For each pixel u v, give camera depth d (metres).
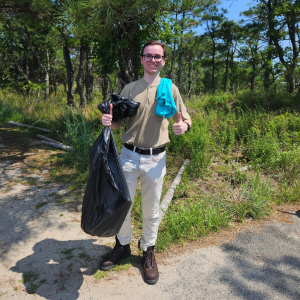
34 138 7.69
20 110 12.05
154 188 2.22
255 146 5.35
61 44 12.65
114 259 2.48
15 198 3.82
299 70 13.10
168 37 7.32
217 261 2.60
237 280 2.35
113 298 2.13
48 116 10.87
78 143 5.48
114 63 7.26
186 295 2.17
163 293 2.19
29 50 23.12
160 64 2.12
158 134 2.16
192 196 3.87
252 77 19.17
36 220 3.25
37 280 2.29
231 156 5.49
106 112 2.06
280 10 12.45
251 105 9.66
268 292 2.21
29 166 5.21
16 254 2.62
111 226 2.08
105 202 2.02
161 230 3.05
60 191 4.09
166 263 2.56
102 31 6.07
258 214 3.42
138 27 6.90
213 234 3.06
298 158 4.75
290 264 2.56
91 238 2.93
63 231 3.04
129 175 2.21
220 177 4.55
